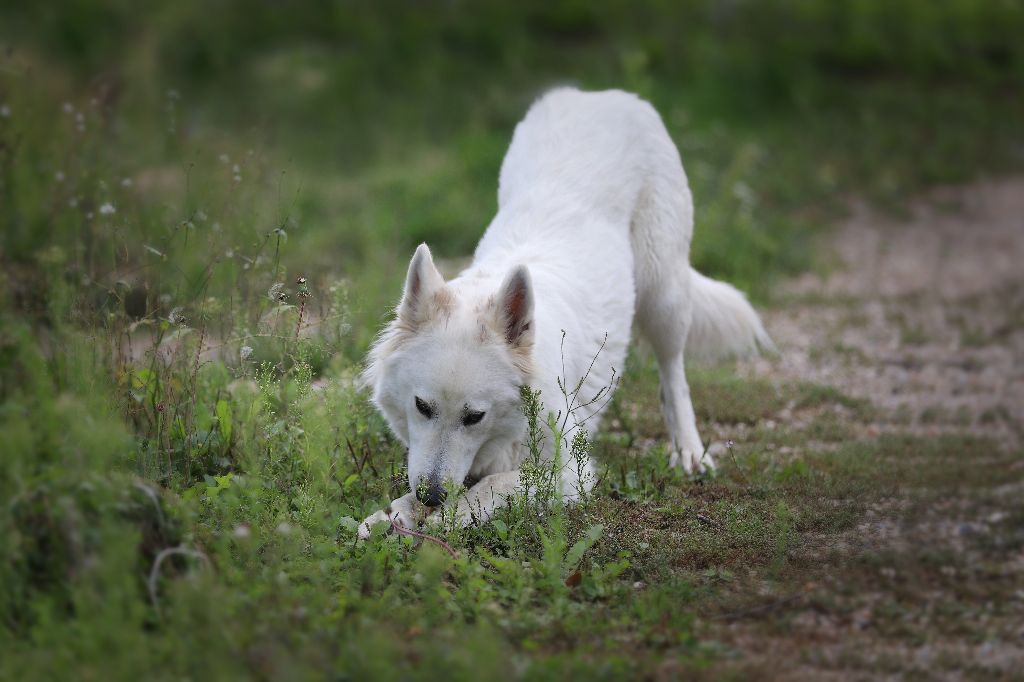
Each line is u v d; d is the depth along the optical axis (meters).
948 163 29.42
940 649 7.73
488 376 9.43
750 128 31.09
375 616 7.85
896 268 22.02
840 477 11.41
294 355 11.36
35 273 13.27
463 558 8.58
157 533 7.77
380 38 36.06
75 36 33.38
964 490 11.09
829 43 37.28
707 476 11.59
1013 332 17.80
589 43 37.12
